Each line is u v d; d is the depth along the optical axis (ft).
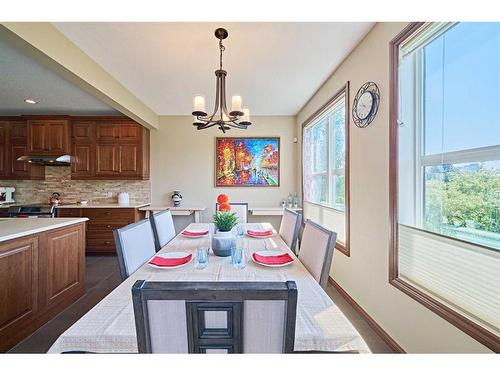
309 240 5.54
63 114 13.79
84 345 2.78
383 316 6.34
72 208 13.28
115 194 15.01
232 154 15.17
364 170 7.29
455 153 4.54
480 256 3.98
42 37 6.13
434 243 4.91
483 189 4.00
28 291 6.51
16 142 13.94
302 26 6.57
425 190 5.28
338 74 8.91
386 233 6.25
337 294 8.94
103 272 11.06
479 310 3.98
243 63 8.55
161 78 9.72
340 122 10.01
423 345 4.96
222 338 2.44
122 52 7.77
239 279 4.33
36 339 6.38
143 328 2.35
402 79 5.82
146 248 6.13
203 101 6.84
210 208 15.16
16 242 6.14
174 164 15.14
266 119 15.23
